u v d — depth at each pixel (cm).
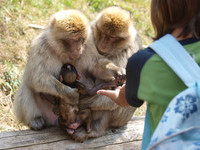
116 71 434
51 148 416
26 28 823
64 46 443
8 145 398
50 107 481
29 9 905
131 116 472
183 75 187
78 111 420
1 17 809
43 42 449
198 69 188
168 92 196
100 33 484
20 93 466
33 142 413
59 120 427
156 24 217
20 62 751
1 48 752
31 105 461
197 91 182
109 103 441
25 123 475
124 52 492
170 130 179
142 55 204
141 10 1186
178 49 195
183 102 182
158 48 198
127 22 479
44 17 905
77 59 471
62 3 1012
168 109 185
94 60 470
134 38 507
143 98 203
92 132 439
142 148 249
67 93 422
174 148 178
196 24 198
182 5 195
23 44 785
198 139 177
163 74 196
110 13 479
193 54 195
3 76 695
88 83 494
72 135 429
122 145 446
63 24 437
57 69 464
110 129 467
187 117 181
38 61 440
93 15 1009
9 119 622
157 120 211
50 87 433
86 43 466
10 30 796
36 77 438
